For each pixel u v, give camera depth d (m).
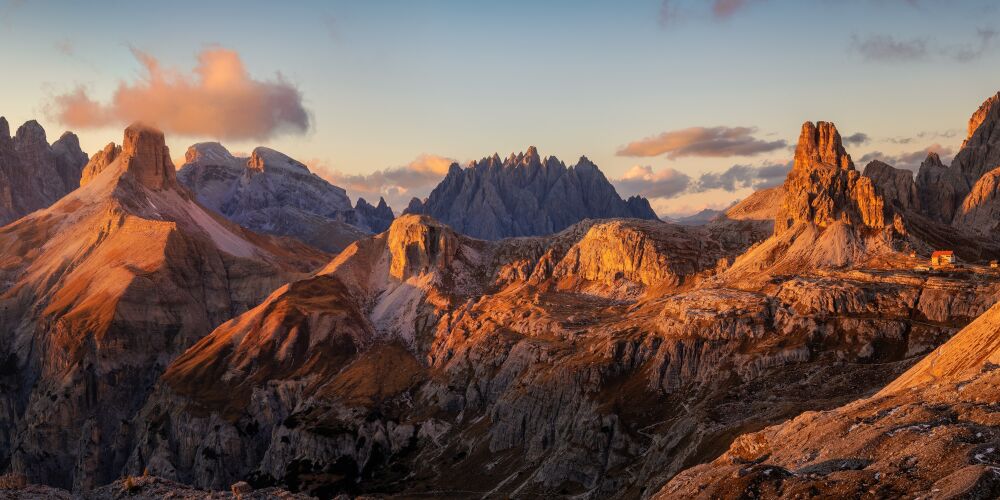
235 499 177.75
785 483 118.31
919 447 112.44
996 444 106.75
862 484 108.88
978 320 180.75
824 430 141.25
